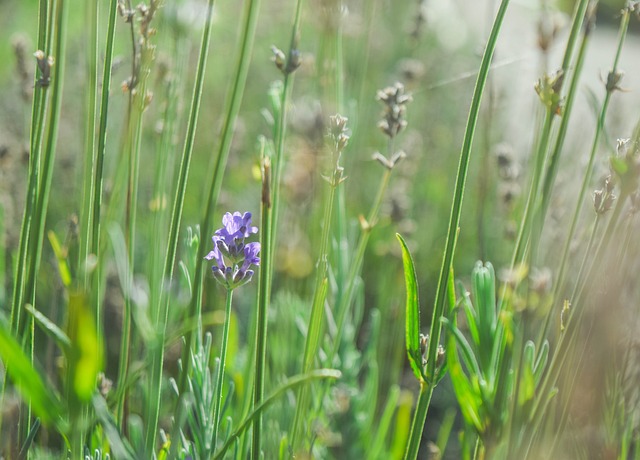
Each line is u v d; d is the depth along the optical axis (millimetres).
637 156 710
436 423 1052
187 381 748
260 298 695
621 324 723
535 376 731
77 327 607
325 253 762
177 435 727
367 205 1347
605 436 739
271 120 826
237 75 742
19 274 719
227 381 840
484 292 727
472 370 719
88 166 734
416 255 1293
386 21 1867
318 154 861
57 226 1122
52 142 709
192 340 758
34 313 644
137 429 795
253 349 801
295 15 777
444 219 1389
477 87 696
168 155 854
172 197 896
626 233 715
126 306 770
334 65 938
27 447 716
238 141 1176
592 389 724
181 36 846
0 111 1250
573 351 724
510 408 717
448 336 717
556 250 893
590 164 736
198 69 727
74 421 618
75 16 1730
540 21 793
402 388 1084
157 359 731
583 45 724
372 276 1210
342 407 873
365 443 888
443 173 1488
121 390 742
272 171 797
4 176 957
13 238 938
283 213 943
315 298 765
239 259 709
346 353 886
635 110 1219
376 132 1510
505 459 721
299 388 776
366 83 1512
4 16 1761
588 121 1417
